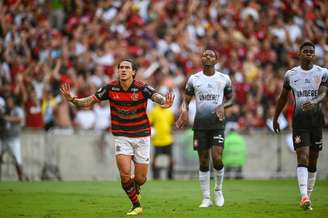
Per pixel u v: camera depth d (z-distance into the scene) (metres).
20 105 63.94
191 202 39.91
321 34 82.62
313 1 86.69
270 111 71.75
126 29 83.62
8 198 41.75
